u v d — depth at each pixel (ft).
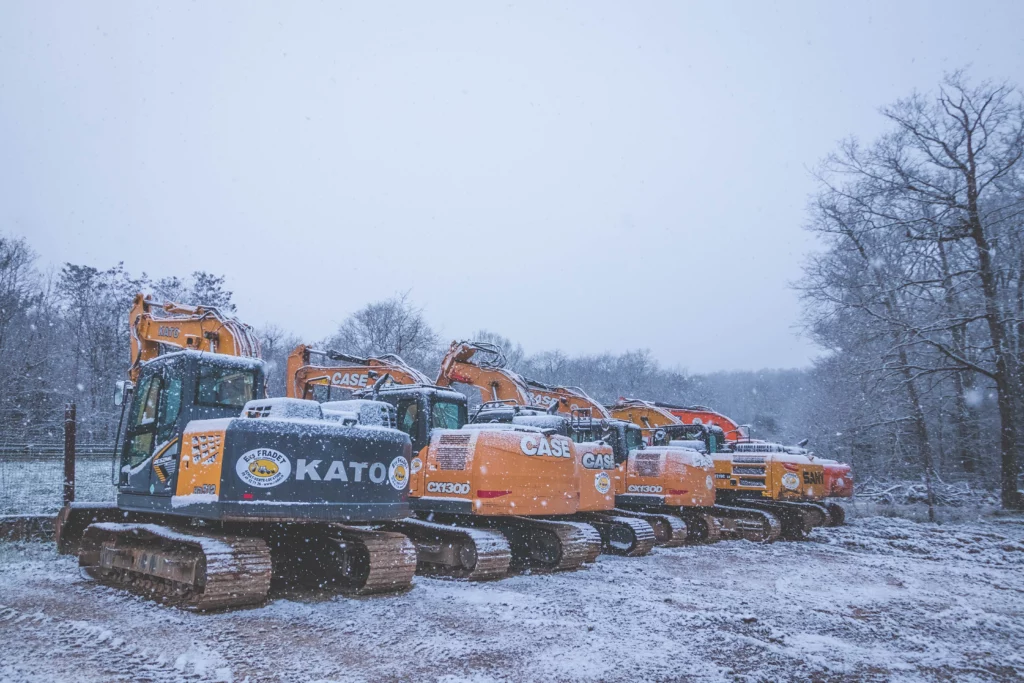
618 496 53.83
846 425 107.34
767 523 57.21
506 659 21.20
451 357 53.01
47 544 38.24
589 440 51.78
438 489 36.40
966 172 88.43
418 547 36.91
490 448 35.37
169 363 30.35
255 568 25.96
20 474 60.85
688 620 26.73
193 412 28.96
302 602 27.78
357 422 29.68
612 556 45.73
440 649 21.98
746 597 32.09
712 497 54.54
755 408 257.96
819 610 29.63
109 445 76.48
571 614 27.27
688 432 66.44
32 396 95.20
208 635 22.65
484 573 33.58
